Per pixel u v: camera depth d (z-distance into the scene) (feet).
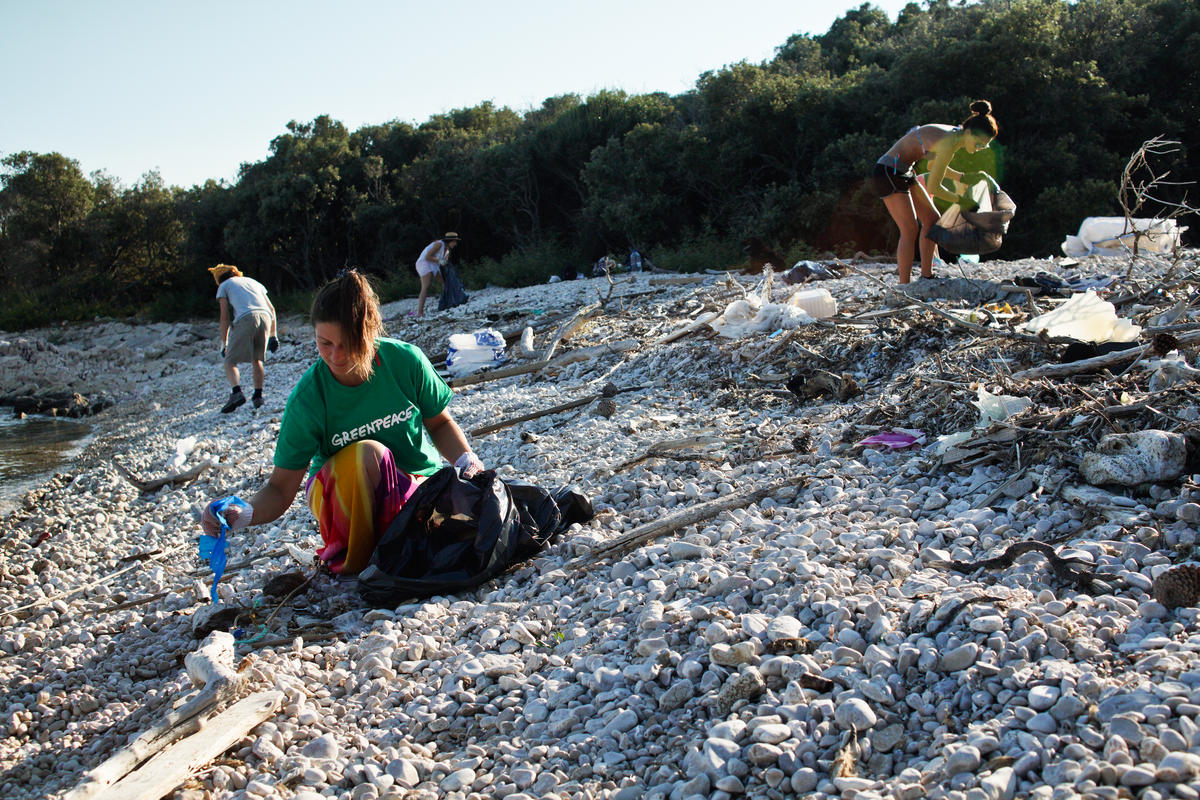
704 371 25.44
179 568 17.40
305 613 13.32
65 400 53.83
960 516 12.66
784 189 69.36
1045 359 17.97
